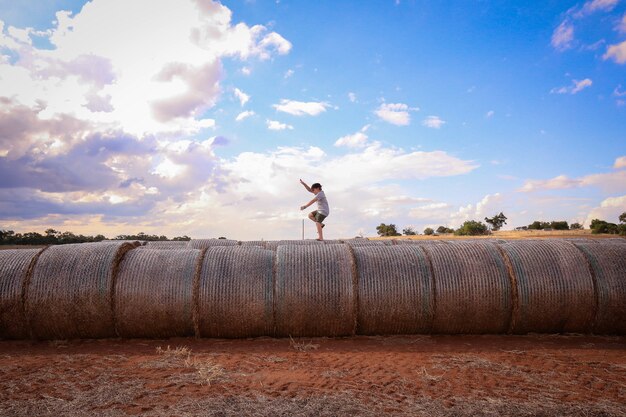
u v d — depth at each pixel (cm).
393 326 779
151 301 751
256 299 755
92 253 775
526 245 823
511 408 453
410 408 452
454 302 766
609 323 773
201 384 520
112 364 608
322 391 496
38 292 743
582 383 534
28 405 459
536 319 773
